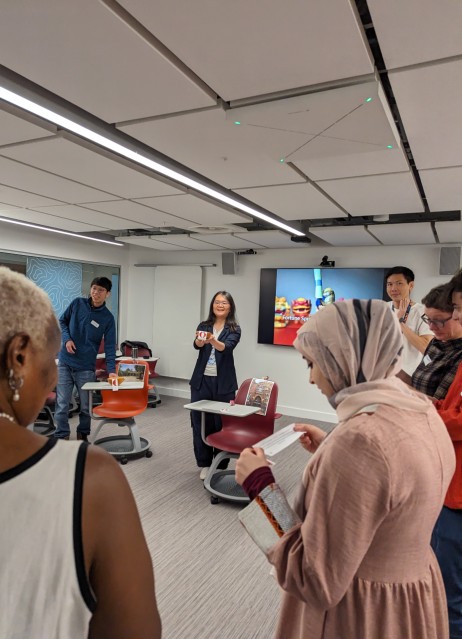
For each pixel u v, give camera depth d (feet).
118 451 13.46
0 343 1.80
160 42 4.45
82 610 1.71
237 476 3.50
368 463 2.52
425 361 6.84
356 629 2.78
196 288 21.45
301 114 5.42
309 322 3.23
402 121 6.02
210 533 9.07
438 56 4.48
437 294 6.05
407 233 14.32
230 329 12.12
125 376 14.06
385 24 4.00
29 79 5.19
